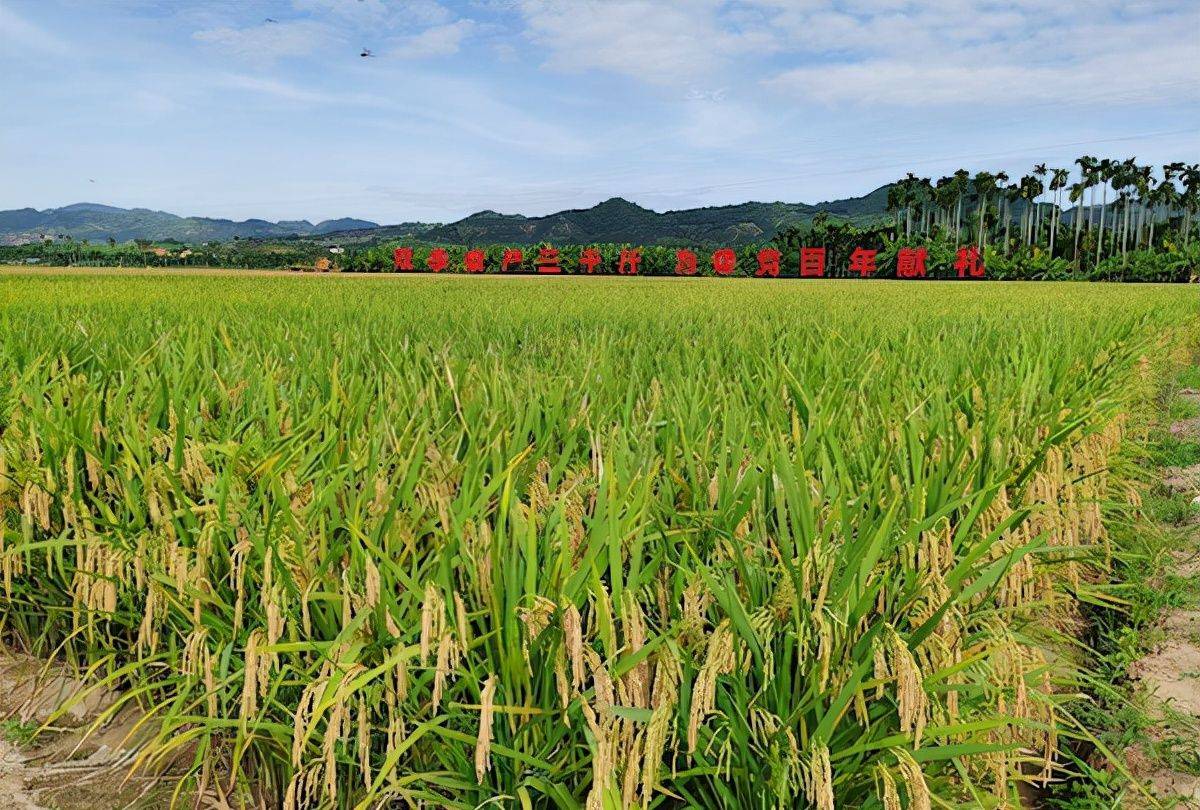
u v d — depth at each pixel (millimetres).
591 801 2314
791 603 2623
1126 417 7801
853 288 38562
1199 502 7094
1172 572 5602
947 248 104188
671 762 2883
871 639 2592
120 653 3930
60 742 3889
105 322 10812
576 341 8820
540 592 2691
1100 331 11305
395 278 58406
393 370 5887
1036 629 4125
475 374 5570
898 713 2645
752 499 3146
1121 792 3320
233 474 3693
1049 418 5359
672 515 3139
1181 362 16328
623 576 2943
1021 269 100750
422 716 2867
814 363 6465
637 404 4879
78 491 3947
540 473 4004
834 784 2680
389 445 4105
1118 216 120750
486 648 2688
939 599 2850
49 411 4656
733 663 2531
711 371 6219
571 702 2512
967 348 8047
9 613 4664
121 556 3535
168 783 3576
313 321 11055
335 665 2654
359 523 3135
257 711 3240
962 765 2811
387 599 2756
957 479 3635
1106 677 4305
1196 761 3600
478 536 2924
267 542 2975
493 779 2850
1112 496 6508
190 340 6562
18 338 7805
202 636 3092
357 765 2912
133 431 4113
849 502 3328
